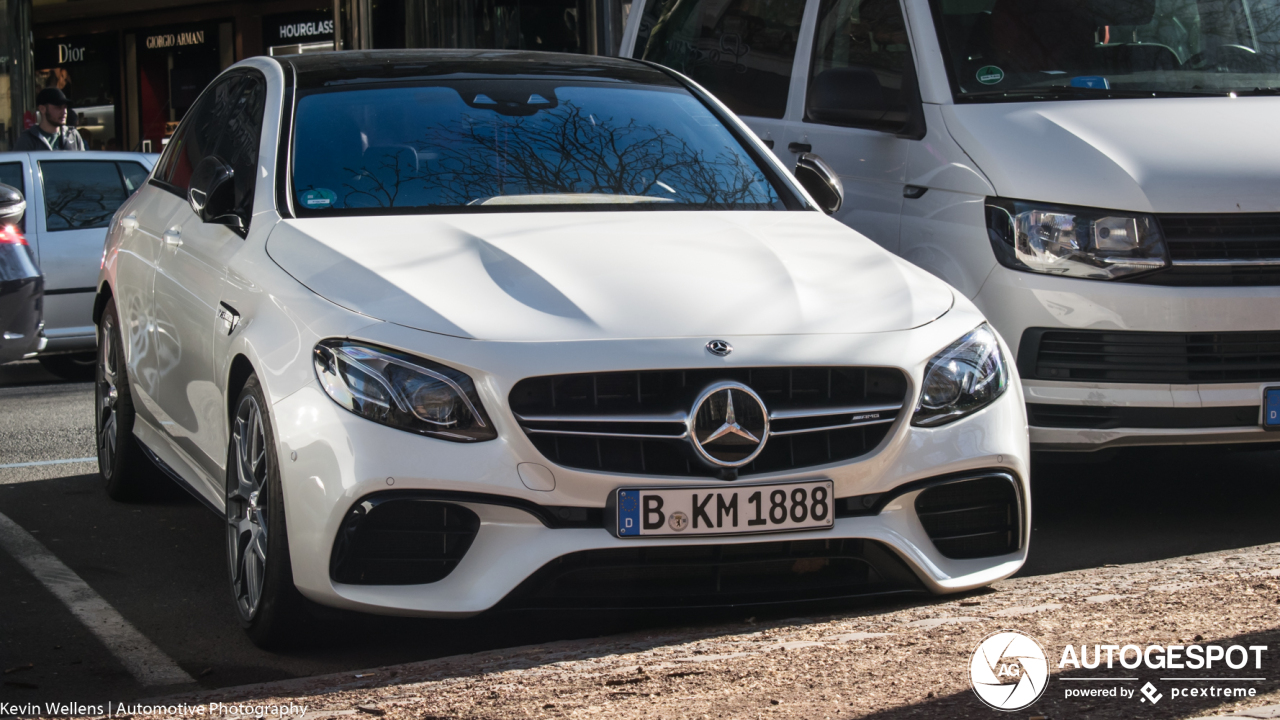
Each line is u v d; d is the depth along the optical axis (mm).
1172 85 5504
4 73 18922
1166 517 5234
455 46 13250
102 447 5863
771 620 3811
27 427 7895
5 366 11164
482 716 2898
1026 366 4879
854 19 6102
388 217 4199
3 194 7117
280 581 3580
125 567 4711
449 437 3418
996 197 4992
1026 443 3920
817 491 3578
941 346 3779
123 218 5754
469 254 3857
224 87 5500
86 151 10312
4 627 4023
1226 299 4734
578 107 4906
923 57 5531
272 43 23375
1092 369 4801
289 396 3561
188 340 4484
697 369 3516
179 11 24203
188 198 4660
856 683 3008
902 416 3670
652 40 7867
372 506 3398
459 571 3471
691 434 3484
